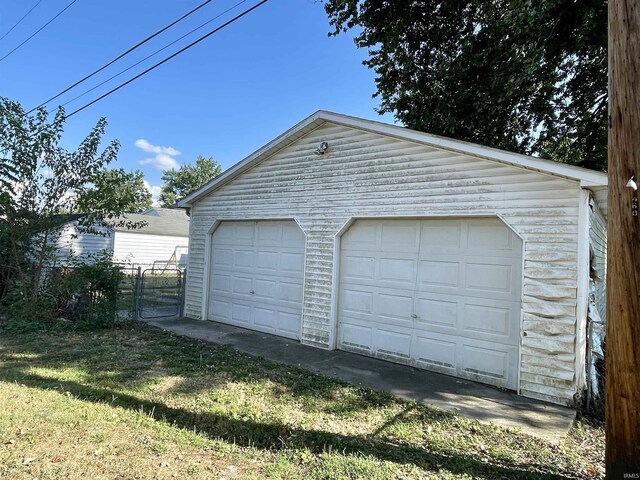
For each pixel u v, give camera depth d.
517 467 3.10
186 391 4.54
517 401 4.65
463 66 9.48
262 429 3.62
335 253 6.90
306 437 3.47
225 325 8.83
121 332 7.74
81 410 3.73
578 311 4.52
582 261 4.52
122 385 4.65
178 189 56.97
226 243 9.22
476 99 9.63
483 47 9.18
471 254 5.50
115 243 22.72
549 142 11.12
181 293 10.42
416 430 3.73
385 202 6.27
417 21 9.64
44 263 8.64
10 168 7.92
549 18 7.41
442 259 5.77
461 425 3.88
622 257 2.36
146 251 24.38
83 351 6.15
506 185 5.09
